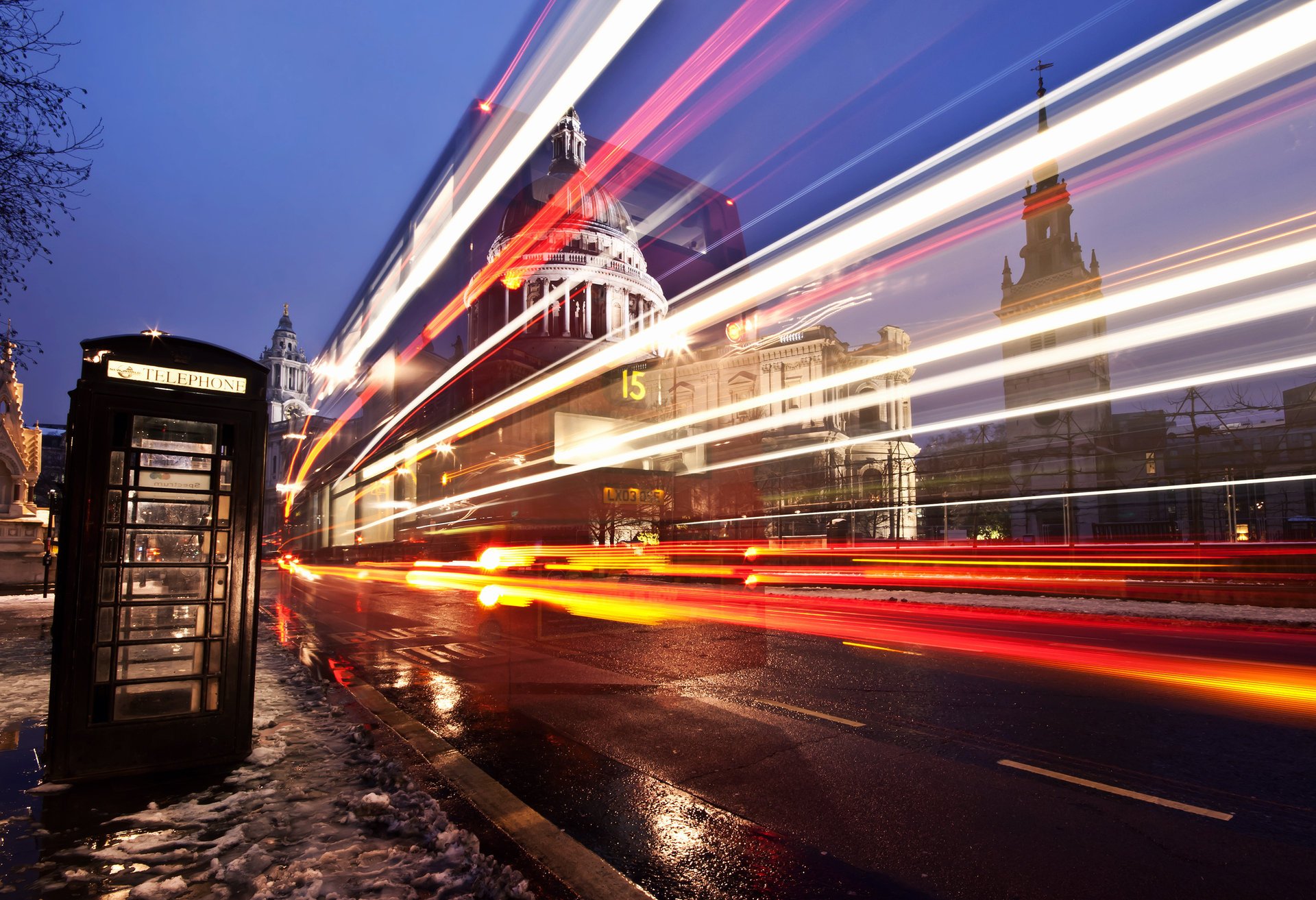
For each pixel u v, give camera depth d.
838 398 80.31
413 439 24.28
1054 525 51.34
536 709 7.18
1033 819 4.36
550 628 12.77
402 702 7.54
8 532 25.88
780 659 9.98
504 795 4.64
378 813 4.23
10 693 7.32
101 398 5.02
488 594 12.85
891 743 5.95
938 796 4.74
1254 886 3.50
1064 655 10.15
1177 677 8.63
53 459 55.31
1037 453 53.81
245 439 5.58
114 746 4.89
